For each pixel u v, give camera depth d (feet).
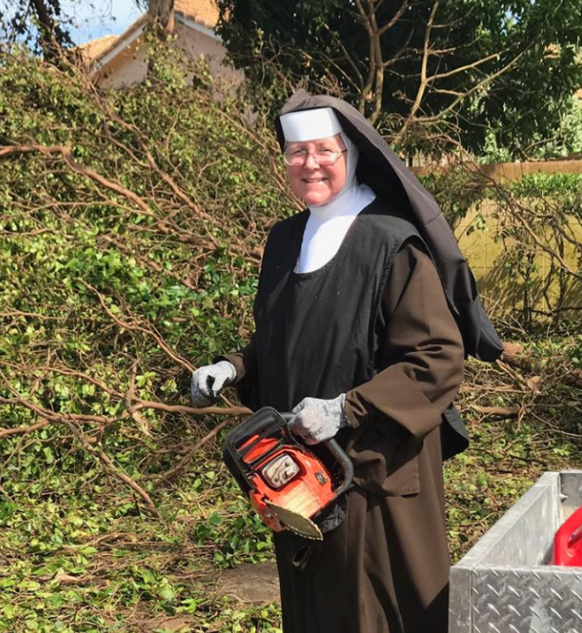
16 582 14.60
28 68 27.25
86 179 25.04
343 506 8.45
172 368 20.79
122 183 26.14
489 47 45.09
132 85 29.81
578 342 26.21
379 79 37.83
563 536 8.78
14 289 21.31
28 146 24.62
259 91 31.91
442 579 8.58
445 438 9.44
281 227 9.59
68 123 27.58
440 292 8.64
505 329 32.37
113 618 13.52
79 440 18.08
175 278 22.13
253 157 27.07
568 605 6.66
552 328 34.04
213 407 18.72
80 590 14.35
